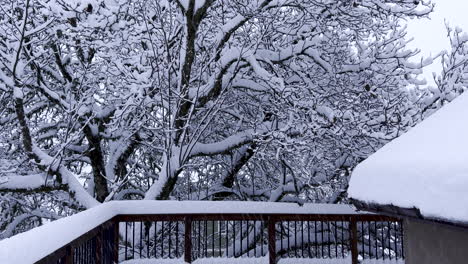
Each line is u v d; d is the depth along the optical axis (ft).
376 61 32.07
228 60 28.07
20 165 32.48
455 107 10.24
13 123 33.94
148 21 27.91
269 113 32.35
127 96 25.75
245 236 37.11
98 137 33.50
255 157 31.94
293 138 26.94
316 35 32.35
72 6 23.29
